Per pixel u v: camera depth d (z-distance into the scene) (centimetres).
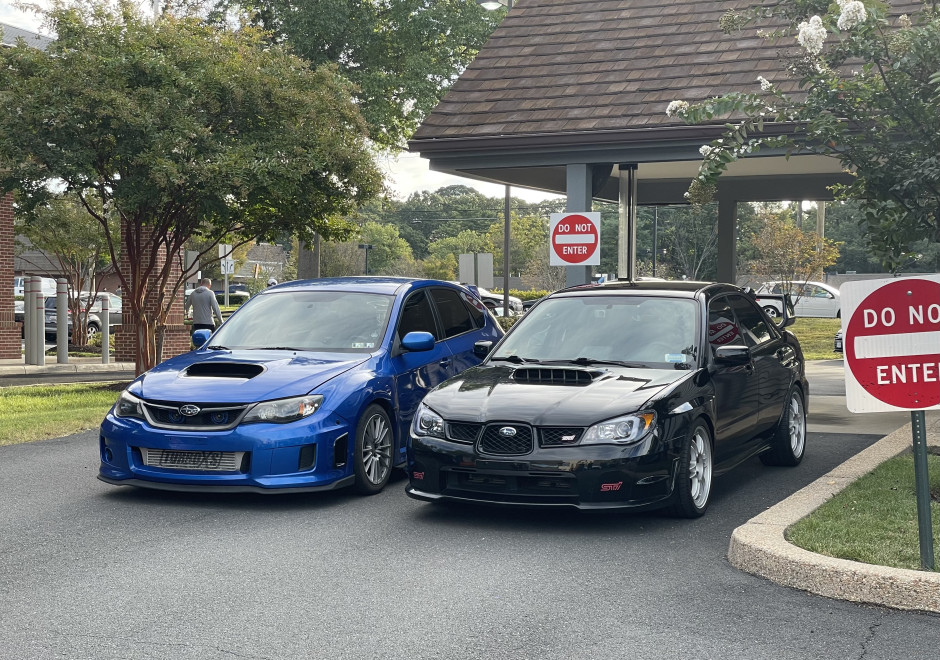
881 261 833
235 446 744
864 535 603
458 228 13862
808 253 3916
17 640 468
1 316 2408
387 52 3203
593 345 797
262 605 522
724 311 846
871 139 786
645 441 676
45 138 1530
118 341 2341
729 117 1267
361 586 557
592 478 666
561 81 1459
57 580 570
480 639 470
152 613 509
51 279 3594
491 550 638
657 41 1499
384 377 837
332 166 1677
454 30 3098
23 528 698
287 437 750
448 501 735
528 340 827
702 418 739
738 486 844
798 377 948
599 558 617
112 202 1661
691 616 502
